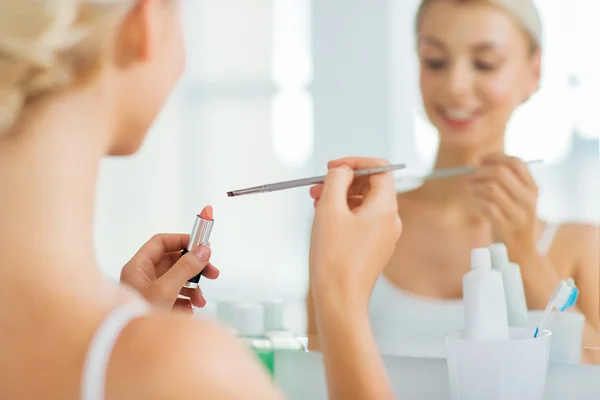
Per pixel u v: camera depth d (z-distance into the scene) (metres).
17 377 0.45
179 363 0.41
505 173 0.89
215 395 0.41
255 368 0.44
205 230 0.82
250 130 1.00
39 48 0.43
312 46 0.97
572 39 0.85
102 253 1.07
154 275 0.84
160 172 1.05
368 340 0.66
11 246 0.46
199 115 1.03
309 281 0.97
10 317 0.46
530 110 0.88
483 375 0.81
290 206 0.98
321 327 0.66
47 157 0.47
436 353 0.93
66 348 0.44
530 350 0.80
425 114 0.92
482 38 0.89
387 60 0.93
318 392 0.97
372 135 0.94
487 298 0.84
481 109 0.89
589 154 0.85
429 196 0.93
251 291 1.00
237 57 1.01
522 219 0.89
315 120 0.97
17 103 0.45
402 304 0.95
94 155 0.48
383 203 0.71
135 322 0.44
